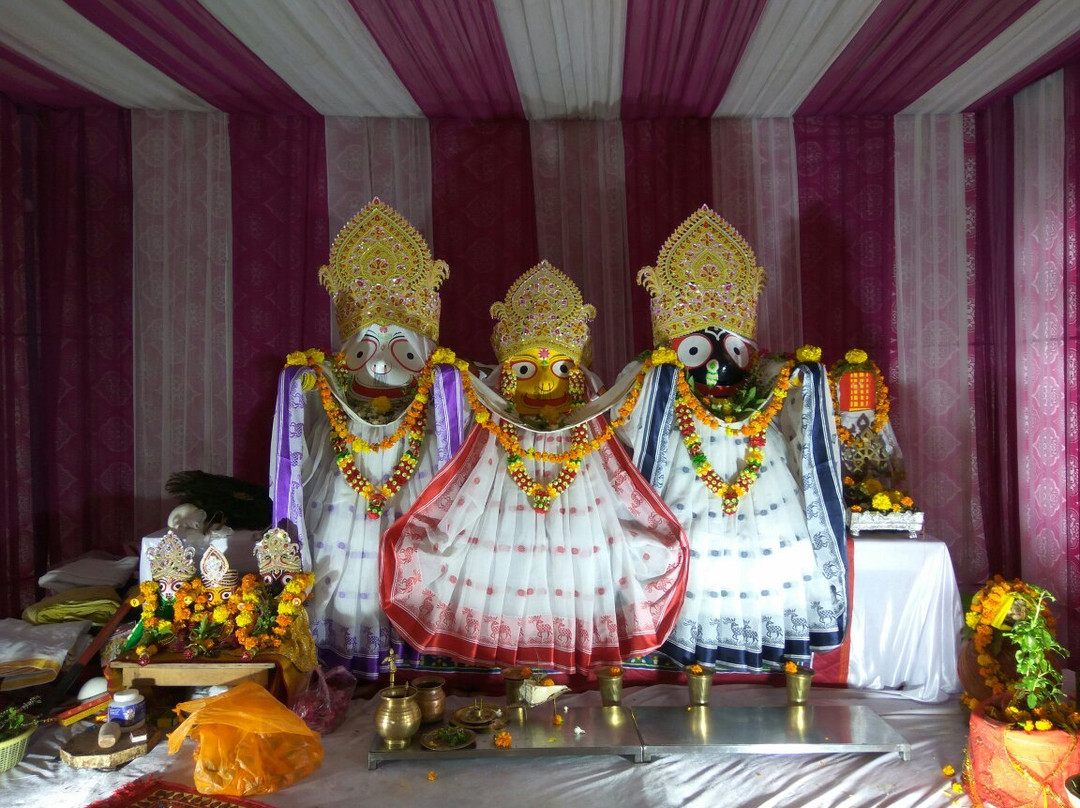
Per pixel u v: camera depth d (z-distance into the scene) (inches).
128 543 177.6
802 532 138.9
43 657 127.8
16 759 109.0
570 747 110.3
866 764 109.0
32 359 177.0
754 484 139.0
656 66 157.1
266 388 182.2
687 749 110.9
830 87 167.2
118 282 180.4
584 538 134.5
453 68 157.6
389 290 142.9
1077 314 155.7
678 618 137.6
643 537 136.1
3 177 166.6
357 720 125.4
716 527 137.4
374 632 136.0
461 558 134.8
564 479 134.4
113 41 145.9
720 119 184.7
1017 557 173.3
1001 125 174.9
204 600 125.1
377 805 99.2
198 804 99.4
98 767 108.5
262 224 182.2
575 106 176.9
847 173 184.5
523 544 134.3
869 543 136.2
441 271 147.6
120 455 181.8
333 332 182.4
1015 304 171.5
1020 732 91.7
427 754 108.7
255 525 152.6
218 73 160.2
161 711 122.6
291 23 139.5
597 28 141.9
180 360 181.8
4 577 166.1
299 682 125.6
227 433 182.2
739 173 184.5
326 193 183.3
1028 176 167.8
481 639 132.5
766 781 105.0
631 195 183.3
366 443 137.3
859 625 136.3
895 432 183.8
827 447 136.8
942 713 126.3
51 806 99.4
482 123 184.9
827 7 134.6
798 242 184.1
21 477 171.2
